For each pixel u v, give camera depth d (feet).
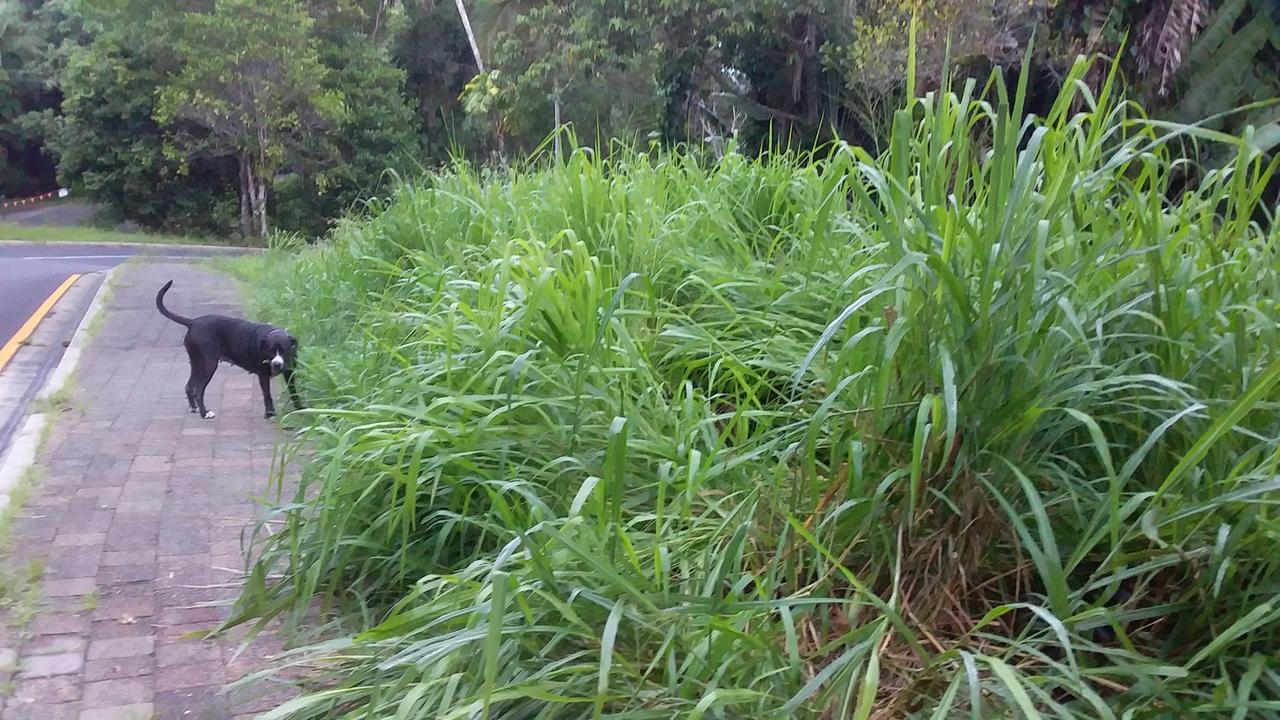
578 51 44.14
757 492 9.27
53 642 10.14
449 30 105.29
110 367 23.86
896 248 9.26
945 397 7.86
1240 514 7.84
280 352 18.04
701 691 7.57
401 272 17.33
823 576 8.61
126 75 103.91
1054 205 9.21
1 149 139.33
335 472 10.52
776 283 12.71
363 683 8.79
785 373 11.30
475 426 10.84
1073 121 9.68
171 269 51.21
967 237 9.15
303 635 10.30
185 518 13.57
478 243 18.12
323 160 100.17
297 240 45.52
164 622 10.64
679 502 9.46
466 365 11.82
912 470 8.18
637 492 10.34
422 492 10.85
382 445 10.59
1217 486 8.05
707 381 12.87
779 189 16.62
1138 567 7.90
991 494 8.84
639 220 14.69
